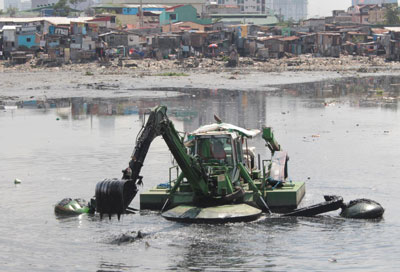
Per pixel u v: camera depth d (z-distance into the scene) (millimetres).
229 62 167000
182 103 69500
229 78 115500
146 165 33469
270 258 18594
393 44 191500
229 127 25266
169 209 24328
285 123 51125
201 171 23109
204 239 20625
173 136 22391
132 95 81000
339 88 91125
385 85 96375
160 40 185875
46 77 125062
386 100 71312
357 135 43969
